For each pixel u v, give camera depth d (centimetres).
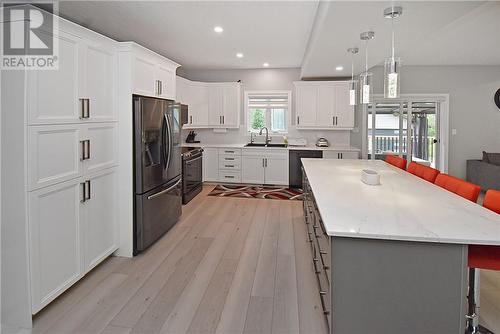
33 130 199
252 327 204
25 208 197
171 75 396
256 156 630
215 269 285
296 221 424
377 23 278
